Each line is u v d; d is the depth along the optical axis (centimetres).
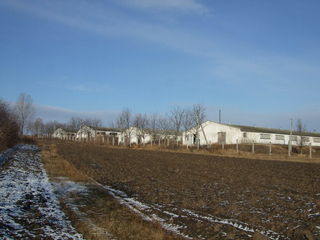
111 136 9494
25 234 909
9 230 927
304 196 1545
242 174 2309
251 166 2891
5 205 1198
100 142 8062
